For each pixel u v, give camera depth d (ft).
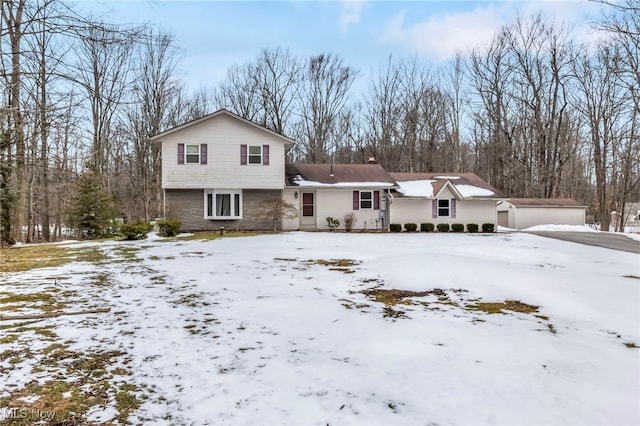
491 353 14.19
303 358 13.61
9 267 32.71
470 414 9.96
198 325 17.20
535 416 9.87
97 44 19.60
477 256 37.40
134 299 21.71
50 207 78.69
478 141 127.54
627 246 47.32
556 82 104.42
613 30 46.98
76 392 11.09
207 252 41.52
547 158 106.93
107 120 84.43
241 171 69.26
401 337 15.83
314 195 73.51
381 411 10.09
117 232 75.72
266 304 20.66
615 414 10.01
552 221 91.09
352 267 32.19
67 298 21.94
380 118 124.57
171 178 67.67
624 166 98.17
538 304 21.24
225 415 9.87
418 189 75.92
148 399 10.71
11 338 15.48
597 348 14.84
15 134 22.57
